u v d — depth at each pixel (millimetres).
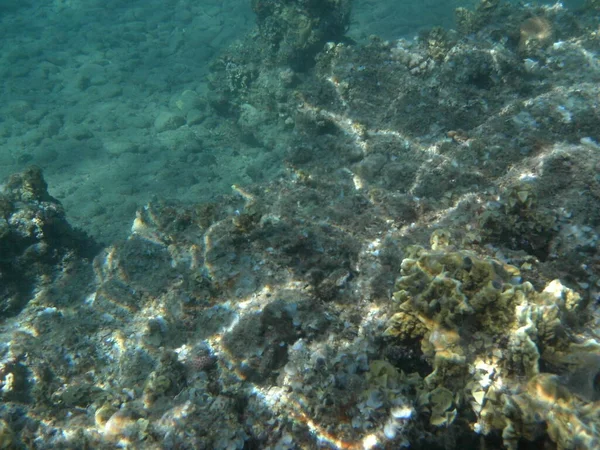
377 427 2057
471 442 2125
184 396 2516
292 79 7969
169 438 2213
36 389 3064
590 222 2977
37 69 12969
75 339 3387
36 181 4598
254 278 3211
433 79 5277
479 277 2268
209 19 15602
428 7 13289
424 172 4207
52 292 3975
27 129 10422
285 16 8078
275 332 2785
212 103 9641
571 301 2305
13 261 3992
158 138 9742
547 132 3953
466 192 3766
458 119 4840
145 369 3082
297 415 2236
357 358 2455
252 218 3488
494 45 5461
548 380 1870
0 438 2387
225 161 8789
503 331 2119
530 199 2873
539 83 5078
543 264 2832
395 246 3285
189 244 3795
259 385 2578
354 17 13289
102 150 9445
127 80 12266
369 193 4043
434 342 2197
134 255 3855
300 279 3168
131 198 7871
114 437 2357
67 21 16281
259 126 8570
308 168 5137
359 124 5172
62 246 4297
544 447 1847
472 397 2074
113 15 16547
